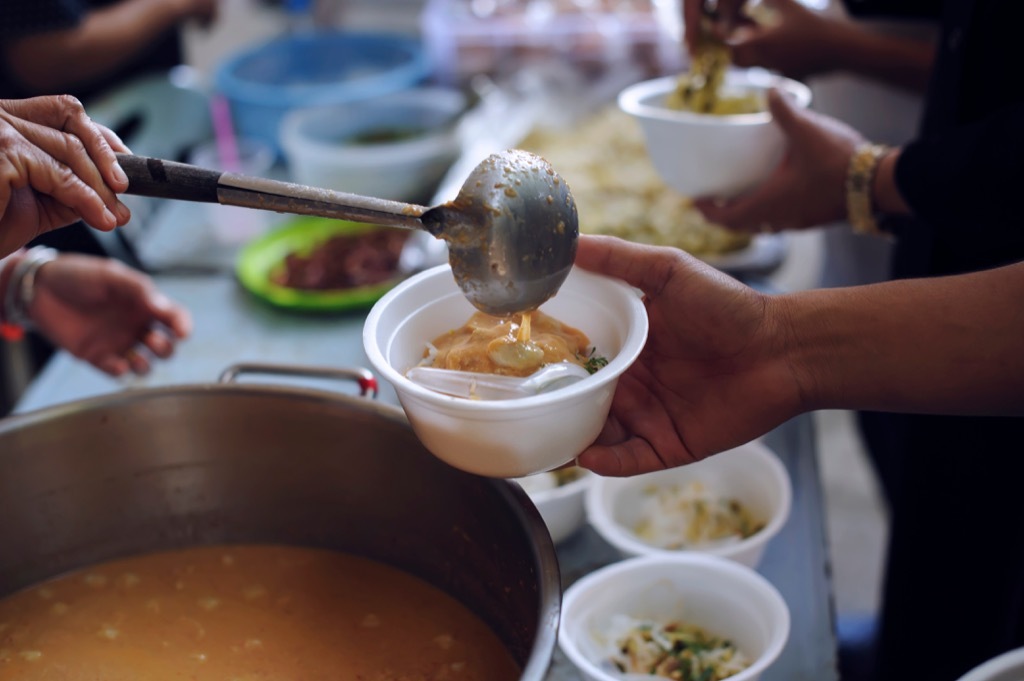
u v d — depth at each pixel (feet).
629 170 5.76
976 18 3.58
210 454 3.00
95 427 2.88
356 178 6.12
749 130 4.02
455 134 6.48
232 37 10.29
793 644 3.01
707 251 5.11
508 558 2.51
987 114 3.66
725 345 2.57
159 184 2.22
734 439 2.67
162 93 6.82
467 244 2.13
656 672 2.81
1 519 2.88
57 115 2.22
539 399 2.09
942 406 2.49
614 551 3.44
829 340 2.52
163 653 2.81
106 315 4.34
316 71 7.92
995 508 3.87
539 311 2.56
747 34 4.77
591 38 7.16
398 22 9.59
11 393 6.77
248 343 4.89
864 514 7.47
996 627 4.02
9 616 2.93
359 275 5.35
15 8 6.29
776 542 3.45
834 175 3.89
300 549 3.15
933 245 3.90
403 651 2.78
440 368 2.36
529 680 1.83
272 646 2.82
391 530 2.98
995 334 2.38
